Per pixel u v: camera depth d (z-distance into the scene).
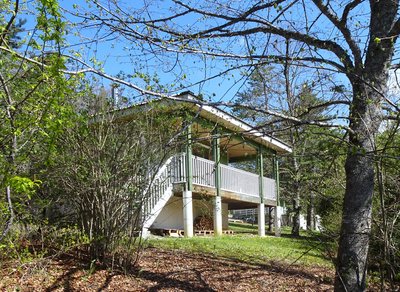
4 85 3.97
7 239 6.51
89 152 8.34
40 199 8.12
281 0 5.98
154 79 5.93
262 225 18.84
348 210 5.58
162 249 11.09
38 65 4.11
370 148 5.38
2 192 5.29
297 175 17.97
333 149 5.31
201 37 6.30
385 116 5.53
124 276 8.44
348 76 5.68
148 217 10.55
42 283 7.45
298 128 5.97
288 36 6.18
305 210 21.16
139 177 8.77
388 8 5.65
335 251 6.36
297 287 9.18
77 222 8.83
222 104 5.25
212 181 15.53
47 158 4.73
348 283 5.42
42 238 8.02
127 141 8.66
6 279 7.28
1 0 5.11
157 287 8.11
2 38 3.89
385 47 5.56
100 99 8.59
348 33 5.77
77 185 8.42
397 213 5.31
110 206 8.55
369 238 5.52
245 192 17.83
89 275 8.14
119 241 8.68
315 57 5.88
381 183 5.08
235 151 19.86
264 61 6.03
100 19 5.64
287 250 13.38
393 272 5.31
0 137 4.38
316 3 5.84
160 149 8.46
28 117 4.27
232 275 9.47
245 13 6.14
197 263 10.09
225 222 20.33
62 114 4.34
